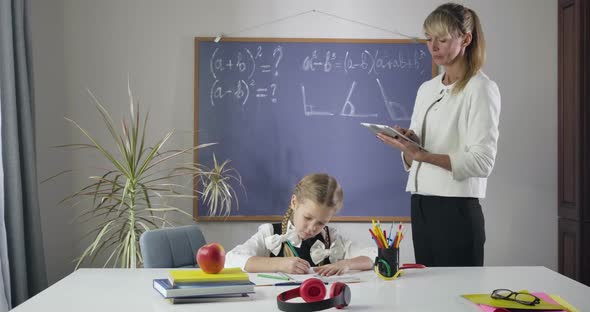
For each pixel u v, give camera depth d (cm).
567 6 379
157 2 394
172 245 247
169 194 393
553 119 400
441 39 248
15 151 332
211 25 396
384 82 396
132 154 353
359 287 184
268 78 395
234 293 169
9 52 330
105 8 393
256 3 396
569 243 377
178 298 166
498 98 252
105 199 349
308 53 395
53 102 391
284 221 233
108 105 393
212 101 394
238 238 397
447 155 248
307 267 203
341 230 399
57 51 391
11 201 330
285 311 156
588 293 180
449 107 255
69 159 392
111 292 178
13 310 158
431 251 260
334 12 396
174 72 395
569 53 376
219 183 391
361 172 397
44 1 390
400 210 397
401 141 254
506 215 402
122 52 393
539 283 192
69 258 392
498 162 402
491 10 399
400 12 397
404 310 159
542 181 401
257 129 395
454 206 251
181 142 395
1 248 313
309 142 396
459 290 181
